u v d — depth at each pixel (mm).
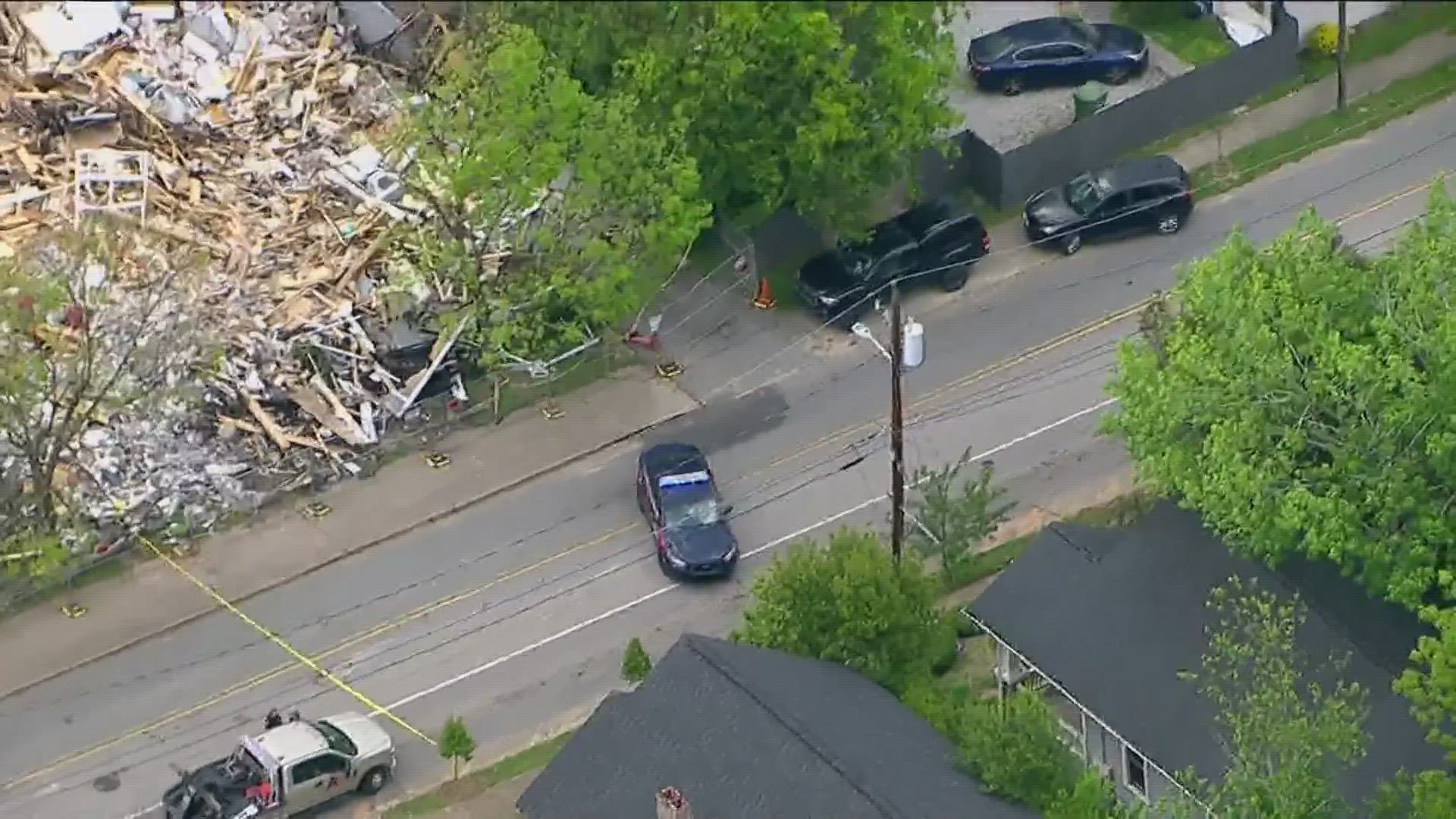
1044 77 182250
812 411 158500
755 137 160875
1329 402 124750
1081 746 128375
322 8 190000
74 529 146250
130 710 137125
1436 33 188375
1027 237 172250
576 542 148750
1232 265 128875
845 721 118000
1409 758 115938
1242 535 125250
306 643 141625
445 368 158875
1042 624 128750
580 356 162375
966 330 164875
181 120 177375
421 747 134625
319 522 150125
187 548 148000
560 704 137625
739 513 150750
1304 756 111375
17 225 165125
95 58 181000
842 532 131125
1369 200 171750
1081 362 160875
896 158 164250
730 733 115812
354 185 172000
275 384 157000
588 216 154875
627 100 155250
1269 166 176875
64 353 148625
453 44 174875
